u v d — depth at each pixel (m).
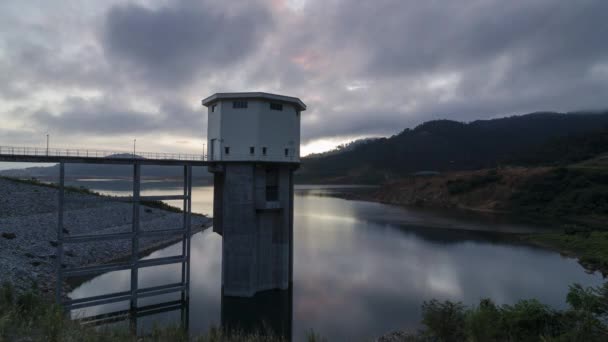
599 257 50.00
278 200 36.47
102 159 29.66
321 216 101.25
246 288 33.69
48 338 14.40
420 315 31.55
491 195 124.88
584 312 16.73
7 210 52.66
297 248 57.62
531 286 40.12
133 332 21.91
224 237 34.06
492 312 19.75
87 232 55.22
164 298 34.72
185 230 34.50
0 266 33.09
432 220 94.25
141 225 65.12
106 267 30.34
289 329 28.89
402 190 158.62
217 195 37.03
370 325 29.52
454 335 20.19
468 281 41.72
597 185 104.25
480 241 66.06
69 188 73.00
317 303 34.16
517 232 75.69
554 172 116.56
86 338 15.67
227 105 34.03
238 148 33.91
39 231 48.31
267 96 33.66
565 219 95.19
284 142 35.66
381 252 55.75
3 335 14.18
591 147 157.12
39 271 36.75
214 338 22.72
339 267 46.44
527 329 18.42
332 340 26.98
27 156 26.72
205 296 35.53
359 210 119.12
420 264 48.91
